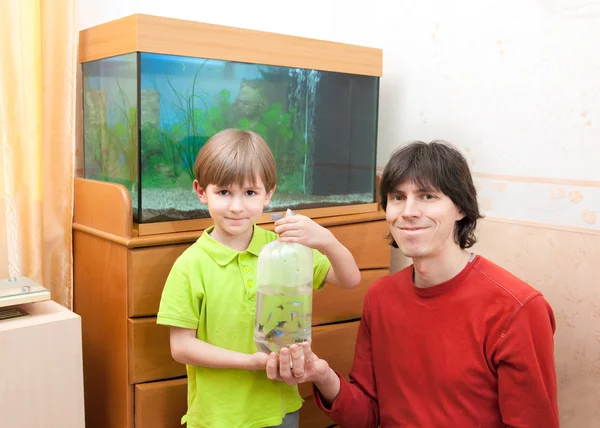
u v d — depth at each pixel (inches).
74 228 60.8
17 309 50.4
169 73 53.0
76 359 49.3
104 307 57.0
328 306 66.6
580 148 60.8
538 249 65.2
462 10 70.2
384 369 47.9
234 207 46.7
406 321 46.2
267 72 59.6
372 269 71.9
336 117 66.9
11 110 58.6
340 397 47.1
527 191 65.7
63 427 49.1
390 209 45.2
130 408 54.4
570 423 63.8
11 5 57.2
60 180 60.9
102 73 58.2
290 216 46.8
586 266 61.3
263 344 44.8
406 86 77.8
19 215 60.0
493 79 67.8
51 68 60.3
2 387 45.6
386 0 79.2
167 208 54.8
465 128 71.3
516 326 41.9
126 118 54.0
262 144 48.7
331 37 86.4
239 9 78.5
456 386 43.4
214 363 46.5
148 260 53.2
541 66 63.3
